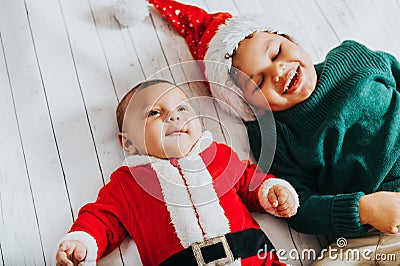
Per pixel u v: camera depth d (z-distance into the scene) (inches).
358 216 51.5
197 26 65.5
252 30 60.0
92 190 55.7
